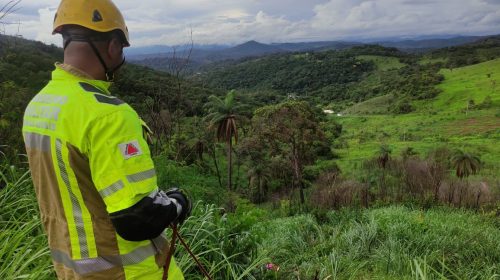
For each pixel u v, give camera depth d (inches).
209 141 1370.6
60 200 54.4
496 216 470.9
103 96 54.0
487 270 218.1
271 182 1604.3
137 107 640.4
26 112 57.7
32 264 92.6
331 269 214.2
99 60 56.6
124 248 56.2
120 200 50.8
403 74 7381.9
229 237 152.9
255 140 1569.9
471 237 282.4
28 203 121.6
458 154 1592.0
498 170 1958.7
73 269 55.6
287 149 1595.7
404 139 3528.5
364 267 241.4
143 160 52.9
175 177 293.7
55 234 57.5
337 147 3019.2
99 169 51.4
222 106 1373.0
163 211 53.8
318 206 722.8
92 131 51.3
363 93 6776.6
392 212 410.0
